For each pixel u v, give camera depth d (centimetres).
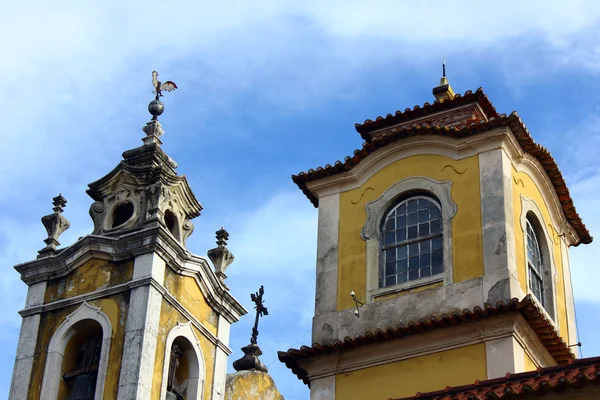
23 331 2419
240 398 2925
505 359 2098
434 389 2134
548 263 2420
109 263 2431
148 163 2564
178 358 2430
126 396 2222
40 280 2477
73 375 2355
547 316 2272
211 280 2520
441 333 2172
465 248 2270
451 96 2658
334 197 2475
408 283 2289
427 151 2412
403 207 2400
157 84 2736
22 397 2325
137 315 2325
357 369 2227
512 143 2359
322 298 2358
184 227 2542
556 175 2469
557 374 1759
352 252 2388
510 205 2300
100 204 2550
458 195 2336
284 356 2270
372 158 2455
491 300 2184
